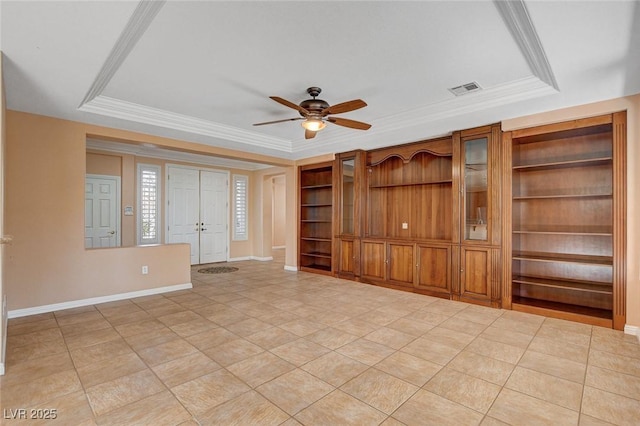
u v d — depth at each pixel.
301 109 3.21
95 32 2.13
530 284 4.29
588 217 3.93
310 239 6.91
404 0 2.00
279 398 2.13
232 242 8.42
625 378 2.39
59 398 2.12
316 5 2.06
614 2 1.88
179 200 7.45
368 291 5.09
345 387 2.27
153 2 1.96
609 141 3.80
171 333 3.27
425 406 2.06
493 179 4.16
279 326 3.48
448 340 3.11
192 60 2.82
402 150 5.36
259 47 2.60
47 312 3.93
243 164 8.13
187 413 1.97
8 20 1.96
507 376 2.43
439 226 5.18
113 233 6.20
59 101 3.44
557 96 3.26
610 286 3.73
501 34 2.37
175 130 4.48
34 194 3.86
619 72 2.75
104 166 6.14
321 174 7.14
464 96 3.61
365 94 3.56
